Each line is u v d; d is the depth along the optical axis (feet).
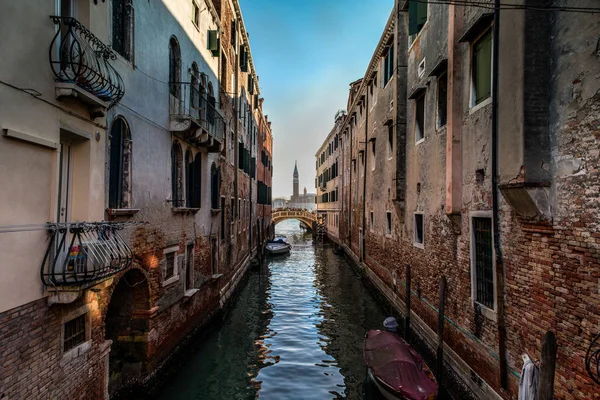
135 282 24.21
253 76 83.82
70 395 16.92
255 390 28.94
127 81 22.22
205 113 34.58
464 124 25.96
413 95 36.86
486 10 22.82
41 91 14.71
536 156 17.26
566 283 15.90
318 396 28.22
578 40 15.51
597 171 14.43
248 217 79.00
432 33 32.71
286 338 40.42
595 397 14.30
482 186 23.20
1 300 12.88
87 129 17.83
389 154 50.31
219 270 46.37
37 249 14.69
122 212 20.86
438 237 30.81
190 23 33.86
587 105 14.97
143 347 24.47
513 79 18.11
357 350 37.19
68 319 16.75
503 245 20.49
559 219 16.42
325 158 151.84
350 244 91.76
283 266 87.61
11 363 13.34
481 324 23.08
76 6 17.72
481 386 22.85
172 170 31.19
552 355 15.02
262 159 110.63
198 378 30.66
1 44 12.79
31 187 14.34
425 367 26.25
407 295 37.73
